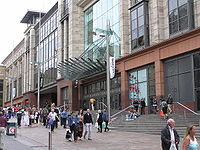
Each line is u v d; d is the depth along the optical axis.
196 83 23.62
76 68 38.31
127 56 31.86
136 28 31.66
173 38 25.45
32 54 67.12
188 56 24.64
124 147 14.02
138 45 31.20
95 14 41.72
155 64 27.92
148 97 29.22
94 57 39.78
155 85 28.08
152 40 29.50
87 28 44.12
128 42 33.56
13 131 20.39
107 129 22.80
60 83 48.22
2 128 17.92
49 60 55.69
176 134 8.01
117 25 35.69
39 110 33.44
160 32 28.22
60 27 49.53
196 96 23.59
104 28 38.78
